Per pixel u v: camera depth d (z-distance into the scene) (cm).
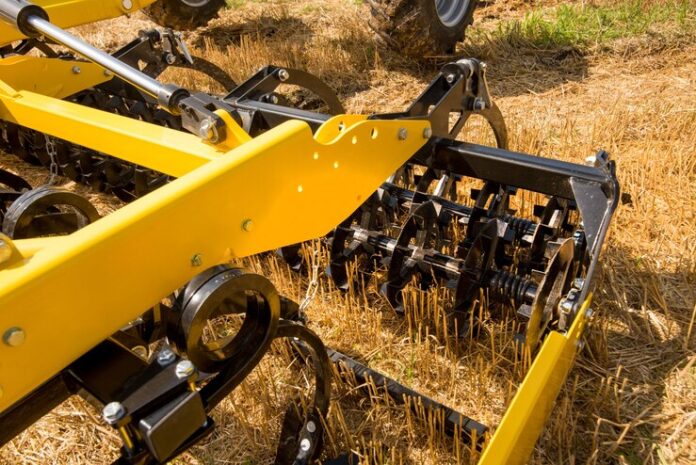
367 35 631
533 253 251
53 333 129
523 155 240
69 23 351
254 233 178
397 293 251
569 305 188
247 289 158
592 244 208
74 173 390
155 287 150
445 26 515
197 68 375
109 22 750
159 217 145
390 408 243
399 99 518
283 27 693
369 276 281
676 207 351
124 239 137
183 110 204
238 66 579
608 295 292
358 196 223
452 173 282
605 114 462
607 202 214
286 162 180
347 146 206
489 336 269
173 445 140
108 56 213
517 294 224
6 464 233
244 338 170
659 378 250
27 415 149
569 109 479
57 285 127
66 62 337
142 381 142
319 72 564
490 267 235
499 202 263
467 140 433
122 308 143
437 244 268
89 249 131
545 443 226
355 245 267
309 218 200
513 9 688
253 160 168
